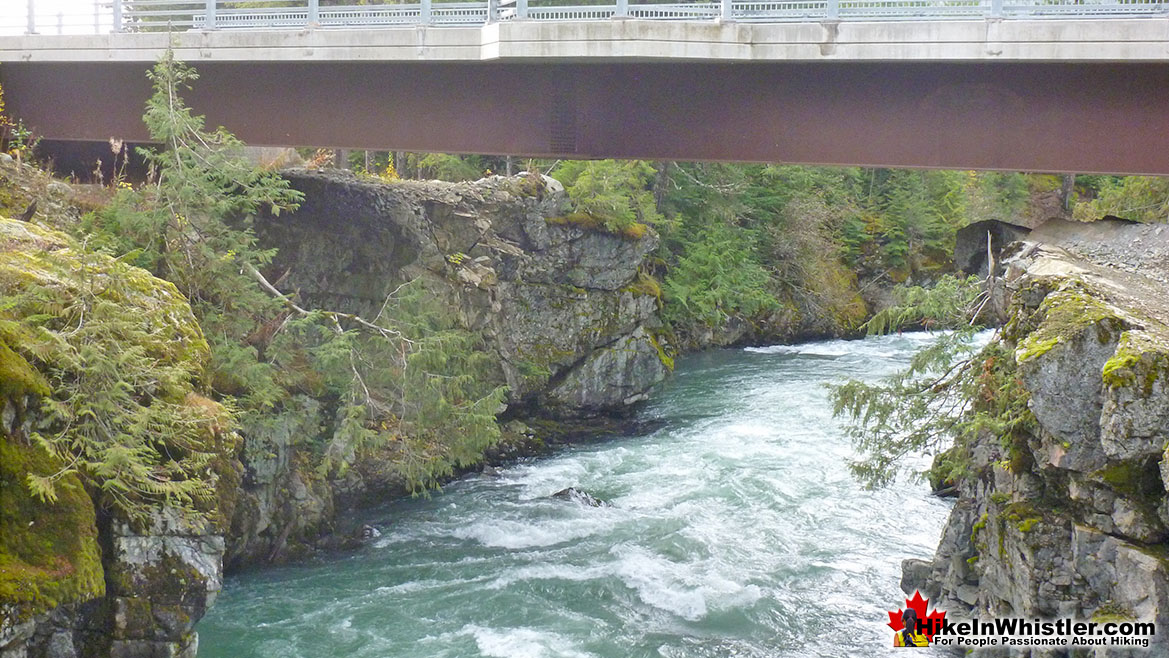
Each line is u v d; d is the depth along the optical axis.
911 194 54.59
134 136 24.30
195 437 14.14
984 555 14.79
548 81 20.42
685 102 19.52
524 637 17.03
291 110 22.61
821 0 17.80
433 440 22.67
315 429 21.61
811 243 49.56
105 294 14.72
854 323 49.09
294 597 18.61
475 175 41.72
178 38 22.55
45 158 27.39
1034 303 14.85
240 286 20.86
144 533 13.19
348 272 27.12
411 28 20.58
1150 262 16.83
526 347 29.80
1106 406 11.92
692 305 44.19
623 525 22.34
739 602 18.28
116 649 12.97
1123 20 16.34
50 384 13.05
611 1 28.97
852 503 23.33
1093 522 12.41
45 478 12.27
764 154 19.14
